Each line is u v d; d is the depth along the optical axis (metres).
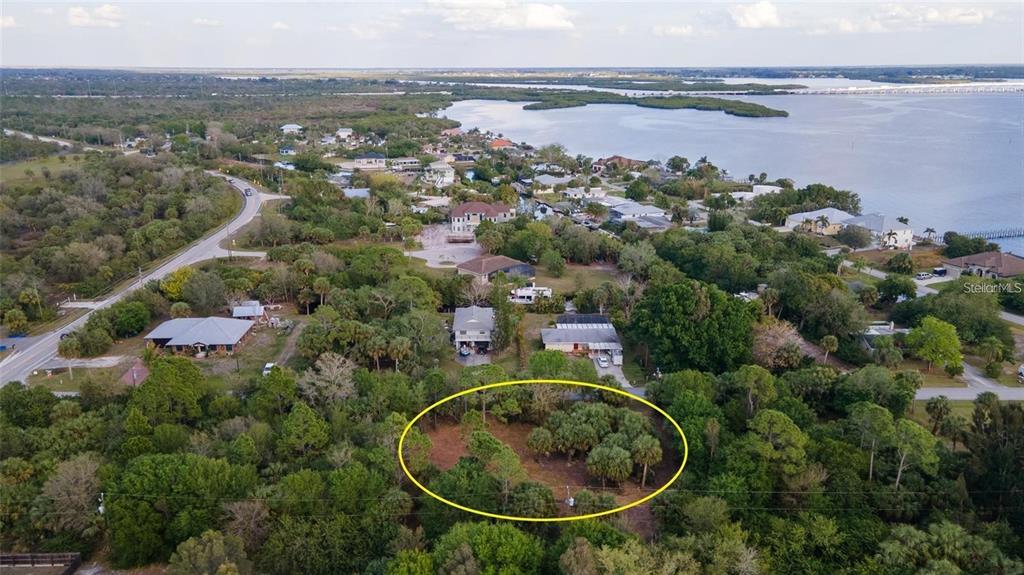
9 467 67.31
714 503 62.28
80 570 61.28
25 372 100.81
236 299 123.81
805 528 60.88
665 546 58.03
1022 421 66.81
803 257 151.62
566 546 57.25
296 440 71.81
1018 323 118.44
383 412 81.50
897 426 69.12
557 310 125.81
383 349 98.12
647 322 103.44
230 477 64.50
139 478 63.25
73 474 63.91
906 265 145.00
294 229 165.50
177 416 78.56
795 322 116.06
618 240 165.00
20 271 130.50
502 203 199.25
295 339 112.56
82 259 138.12
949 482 64.75
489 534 56.91
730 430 77.88
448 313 125.25
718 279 134.75
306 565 57.94
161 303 120.56
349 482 63.78
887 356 98.31
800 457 66.75
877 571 56.50
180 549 54.47
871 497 65.06
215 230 175.25
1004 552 57.50
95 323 110.00
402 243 172.12
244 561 55.81
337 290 120.44
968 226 194.38
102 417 78.81
